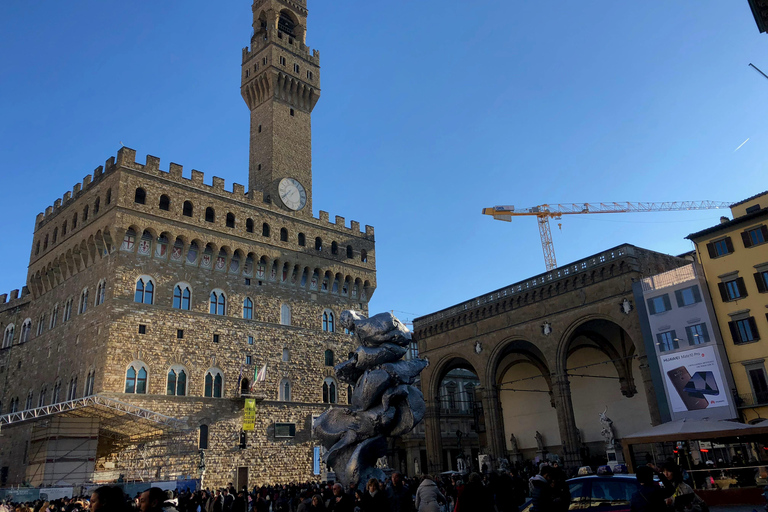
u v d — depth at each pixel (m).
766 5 21.92
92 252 66.00
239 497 31.86
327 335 80.00
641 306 54.53
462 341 70.44
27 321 76.38
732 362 49.75
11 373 75.00
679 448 48.03
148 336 62.22
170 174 68.31
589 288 59.03
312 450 72.88
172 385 62.84
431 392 73.25
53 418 54.44
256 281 74.19
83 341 63.16
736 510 26.64
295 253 78.81
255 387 68.75
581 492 17.59
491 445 64.44
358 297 86.56
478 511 14.41
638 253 57.62
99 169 67.94
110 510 8.02
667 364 51.94
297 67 87.25
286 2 90.06
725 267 51.81
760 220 50.47
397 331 32.47
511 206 138.50
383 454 32.16
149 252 64.94
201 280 68.62
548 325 61.75
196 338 66.12
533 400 78.06
